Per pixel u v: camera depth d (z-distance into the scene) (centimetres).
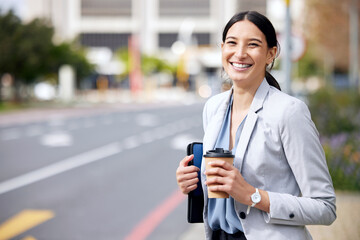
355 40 3048
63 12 10762
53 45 4084
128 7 10688
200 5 10481
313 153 215
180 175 239
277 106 221
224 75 283
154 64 7750
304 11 3128
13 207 746
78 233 615
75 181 949
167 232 621
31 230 628
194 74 9462
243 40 225
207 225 246
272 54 234
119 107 4141
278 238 217
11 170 1068
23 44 3719
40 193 843
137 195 830
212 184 213
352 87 2895
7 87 4891
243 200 211
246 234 222
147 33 10656
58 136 1795
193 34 10544
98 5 10725
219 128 239
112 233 616
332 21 3128
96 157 1270
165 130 2066
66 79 4722
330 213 215
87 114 3162
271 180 221
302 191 218
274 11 1008
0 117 2756
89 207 747
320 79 5794
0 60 3725
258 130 223
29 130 2031
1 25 3719
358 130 1319
